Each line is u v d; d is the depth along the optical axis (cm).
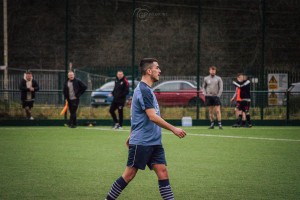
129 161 1981
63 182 2739
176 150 4072
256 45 7556
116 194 2005
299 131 5888
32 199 2338
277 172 3062
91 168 3191
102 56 7894
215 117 6812
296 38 7588
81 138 4956
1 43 8838
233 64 7562
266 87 7081
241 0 7706
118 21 7912
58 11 8669
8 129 5975
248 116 6525
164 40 7969
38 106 6550
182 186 2656
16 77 7356
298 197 2392
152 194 2467
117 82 6081
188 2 8206
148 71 1991
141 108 1966
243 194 2458
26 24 8606
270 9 7644
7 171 3064
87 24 7825
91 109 6725
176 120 6744
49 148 4159
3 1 8369
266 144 4503
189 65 7969
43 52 8631
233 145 4422
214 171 3102
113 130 5900
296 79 7131
